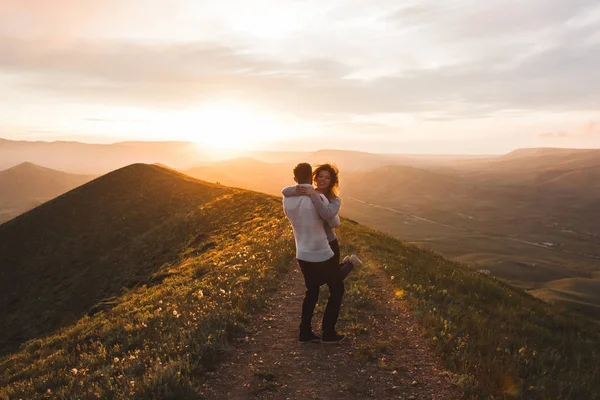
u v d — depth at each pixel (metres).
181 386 5.08
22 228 61.84
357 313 8.20
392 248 19.25
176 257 33.66
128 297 21.36
